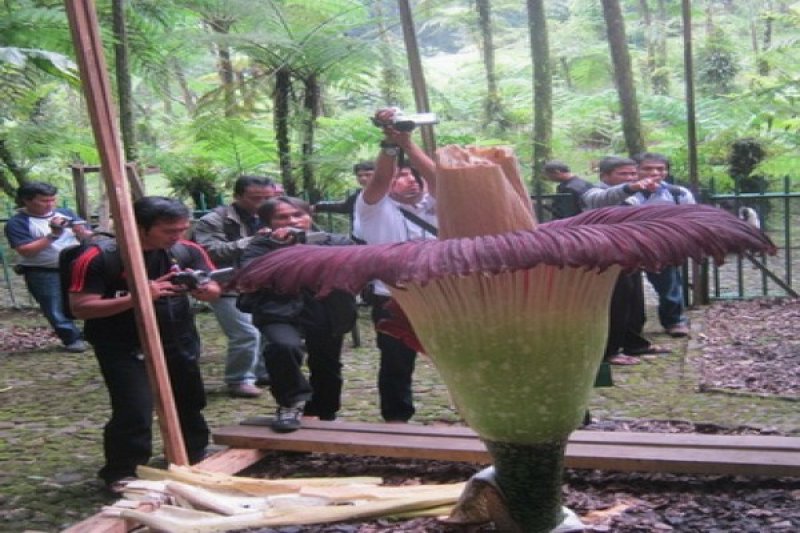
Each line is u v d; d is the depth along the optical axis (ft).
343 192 38.32
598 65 69.72
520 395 7.03
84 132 48.01
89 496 15.06
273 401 21.39
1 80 37.78
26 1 36.47
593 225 6.57
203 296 14.02
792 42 60.90
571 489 12.53
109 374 14.80
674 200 25.36
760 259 32.37
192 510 11.36
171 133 52.16
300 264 6.68
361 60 36.32
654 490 12.26
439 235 7.27
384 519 11.25
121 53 28.76
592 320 7.03
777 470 11.80
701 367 22.56
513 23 96.27
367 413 19.81
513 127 56.90
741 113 51.65
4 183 44.75
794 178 47.80
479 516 9.17
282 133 37.76
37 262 27.73
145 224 14.39
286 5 38.01
